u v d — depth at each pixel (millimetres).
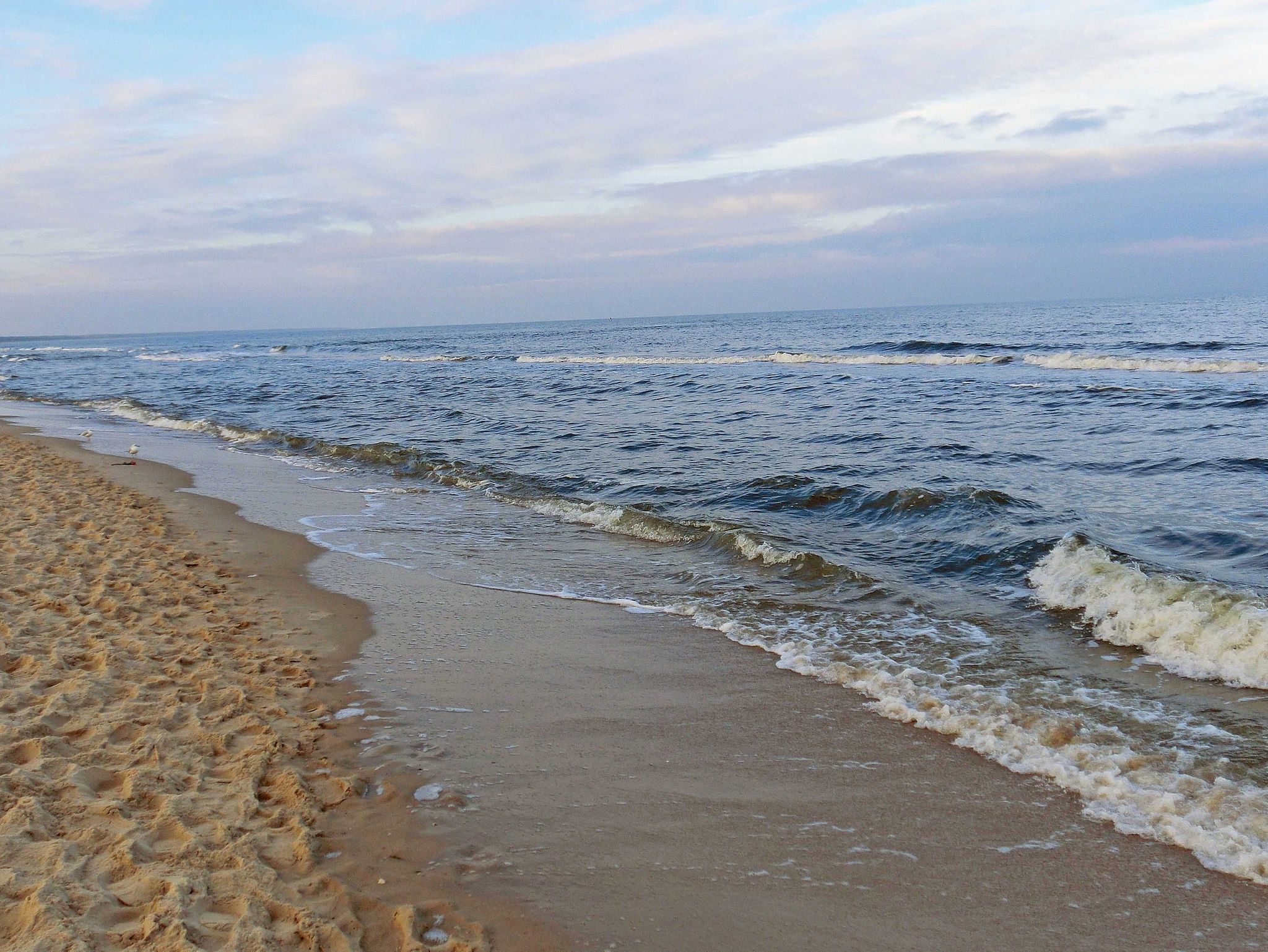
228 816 3820
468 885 3465
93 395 33750
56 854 3383
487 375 37562
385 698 5418
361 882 3453
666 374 33812
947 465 13320
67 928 2916
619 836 3871
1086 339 43719
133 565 8188
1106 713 5074
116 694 5102
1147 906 3383
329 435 19609
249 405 27516
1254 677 5395
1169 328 51188
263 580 8047
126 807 3803
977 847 3812
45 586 7262
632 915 3307
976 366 32438
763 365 37625
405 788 4254
